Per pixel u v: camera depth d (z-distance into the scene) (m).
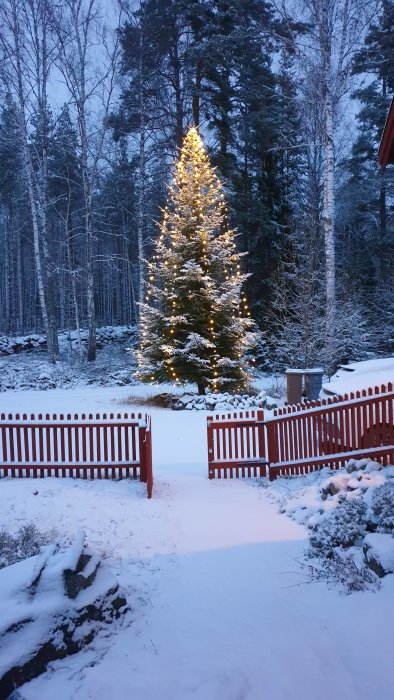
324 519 6.46
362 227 35.50
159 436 14.36
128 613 4.69
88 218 28.80
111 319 49.97
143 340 20.28
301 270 24.25
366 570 5.09
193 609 4.78
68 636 4.00
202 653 4.01
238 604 4.84
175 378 19.39
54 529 6.86
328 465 9.06
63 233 45.03
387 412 8.79
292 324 23.75
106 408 18.20
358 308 24.23
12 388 22.64
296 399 16.83
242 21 27.67
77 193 40.16
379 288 28.02
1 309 50.03
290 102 27.73
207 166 20.50
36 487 8.92
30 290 53.81
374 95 33.75
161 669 3.80
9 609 3.85
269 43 27.55
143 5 27.70
